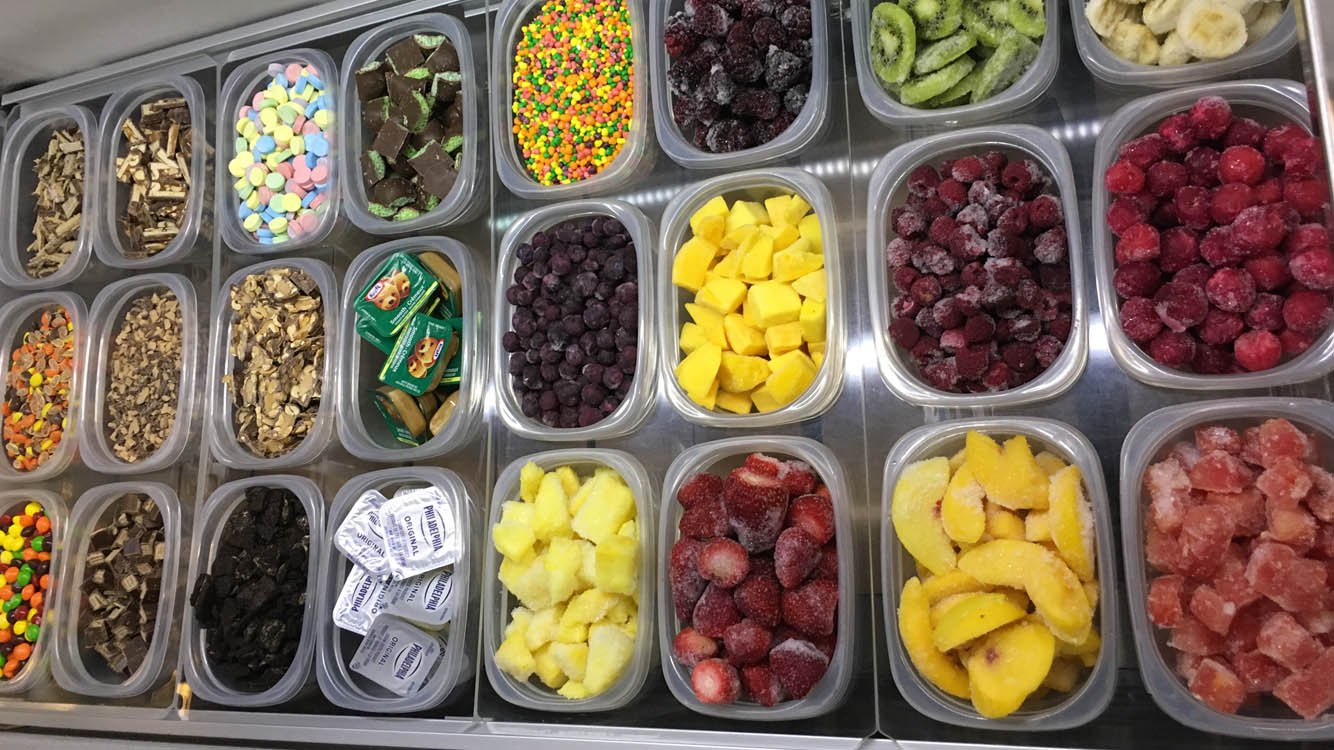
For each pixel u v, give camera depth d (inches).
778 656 47.0
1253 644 41.2
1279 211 43.2
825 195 56.2
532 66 67.4
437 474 60.5
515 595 56.9
